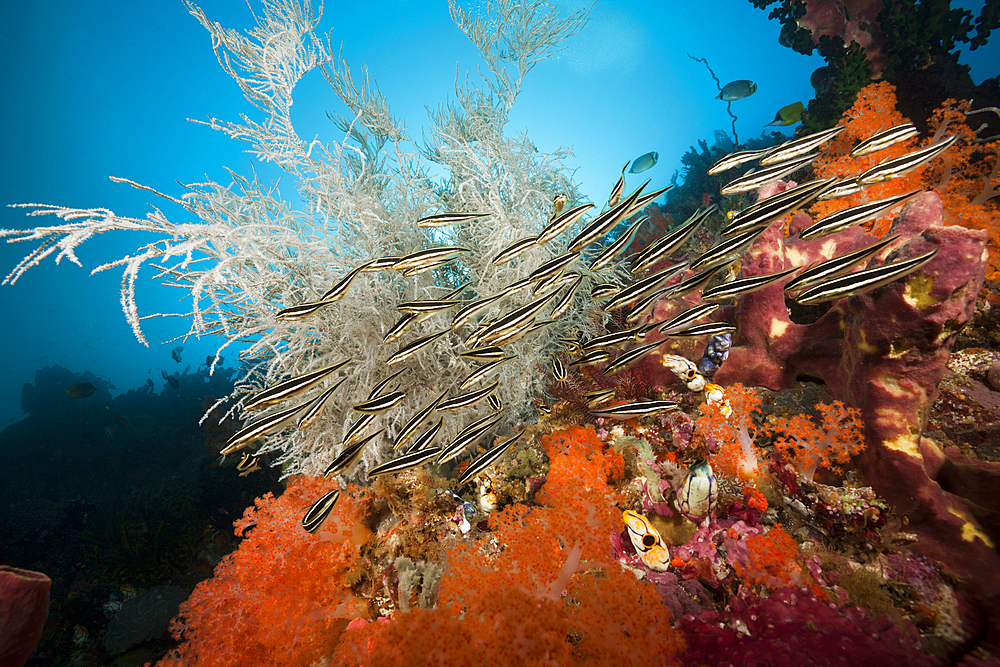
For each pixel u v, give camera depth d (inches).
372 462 24.5
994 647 10.7
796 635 10.4
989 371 17.1
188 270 20.9
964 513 12.9
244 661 16.0
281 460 26.6
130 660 32.0
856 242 20.1
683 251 32.4
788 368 19.4
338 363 16.9
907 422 13.7
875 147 15.7
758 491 16.1
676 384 22.2
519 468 22.1
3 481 81.3
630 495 17.7
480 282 27.3
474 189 28.1
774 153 17.1
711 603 13.8
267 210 26.6
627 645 11.8
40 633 15.3
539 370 26.5
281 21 28.0
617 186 18.4
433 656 12.1
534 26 34.9
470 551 15.1
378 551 20.8
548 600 13.6
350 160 33.3
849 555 13.7
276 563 18.0
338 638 17.3
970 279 12.3
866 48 44.0
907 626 11.4
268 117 26.5
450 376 27.2
